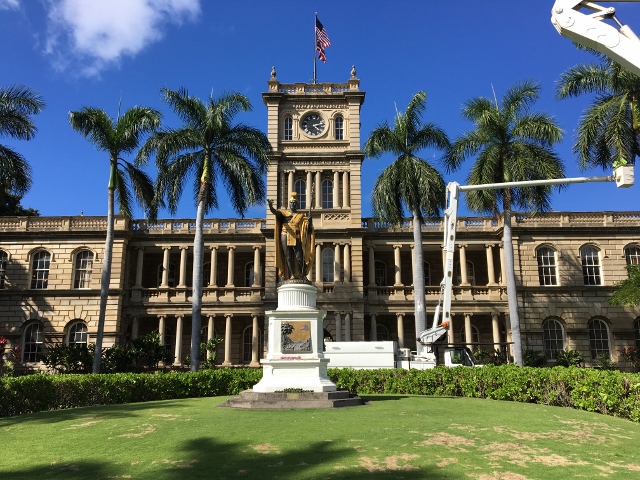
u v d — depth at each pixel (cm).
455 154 3434
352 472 838
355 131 4634
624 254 4478
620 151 2616
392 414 1355
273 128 4666
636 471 883
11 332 4331
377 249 4591
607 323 4384
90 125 3194
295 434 1090
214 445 1008
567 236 4512
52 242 4512
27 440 1095
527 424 1276
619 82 2714
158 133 3219
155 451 973
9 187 3180
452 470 859
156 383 2078
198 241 3067
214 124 3120
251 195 3152
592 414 1552
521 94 3353
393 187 3309
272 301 4362
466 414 1416
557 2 847
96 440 1075
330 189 4634
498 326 4372
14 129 3109
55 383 1816
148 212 3406
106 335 4272
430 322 4494
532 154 3228
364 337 4447
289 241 1675
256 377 2252
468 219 4591
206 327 4597
